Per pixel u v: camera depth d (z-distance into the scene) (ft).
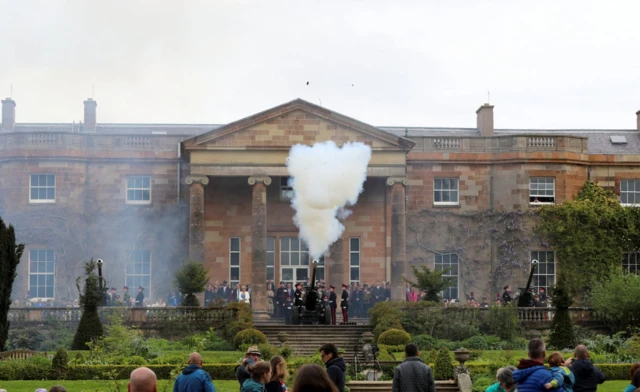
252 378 62.23
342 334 166.09
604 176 212.02
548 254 206.80
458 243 208.95
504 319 169.17
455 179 211.20
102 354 137.08
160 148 208.64
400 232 196.54
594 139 223.30
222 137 196.34
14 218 202.59
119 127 228.84
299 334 165.68
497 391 63.62
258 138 196.34
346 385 109.40
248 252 206.08
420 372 67.67
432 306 170.71
